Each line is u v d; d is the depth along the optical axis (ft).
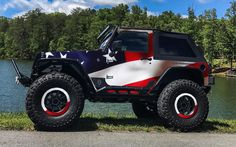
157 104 24.00
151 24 483.51
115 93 23.88
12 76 191.52
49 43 508.12
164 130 23.72
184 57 24.89
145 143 20.33
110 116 29.07
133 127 23.63
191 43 25.29
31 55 505.25
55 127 22.13
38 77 23.91
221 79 264.93
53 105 22.39
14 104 91.04
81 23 507.71
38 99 22.16
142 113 28.55
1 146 18.61
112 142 20.20
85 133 21.90
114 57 23.93
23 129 22.26
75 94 22.54
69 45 484.74
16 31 510.17
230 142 21.50
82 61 23.52
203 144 20.77
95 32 452.76
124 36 24.41
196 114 23.97
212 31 373.61
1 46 528.22
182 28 411.95
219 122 27.50
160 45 24.72
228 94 146.72
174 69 24.50
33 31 509.76
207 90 25.50
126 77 24.02
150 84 24.27
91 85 23.63
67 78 22.56
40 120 21.99
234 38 359.25
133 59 24.13
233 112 97.60
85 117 27.40
